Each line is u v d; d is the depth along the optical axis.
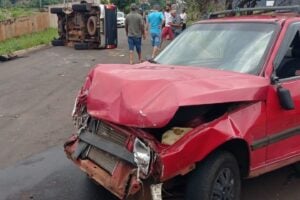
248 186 5.34
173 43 5.79
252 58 4.84
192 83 4.01
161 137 3.96
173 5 16.59
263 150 4.54
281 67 4.81
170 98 3.80
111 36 19.94
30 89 11.22
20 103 9.66
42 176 5.59
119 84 4.05
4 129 7.66
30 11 32.50
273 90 4.56
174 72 4.36
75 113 4.75
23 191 5.16
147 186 3.82
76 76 13.03
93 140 4.35
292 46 5.00
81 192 5.10
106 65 4.77
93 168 4.30
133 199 3.91
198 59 5.25
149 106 3.76
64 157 6.28
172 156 3.74
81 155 4.53
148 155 3.72
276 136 4.64
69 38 21.17
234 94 4.15
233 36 5.24
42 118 8.38
